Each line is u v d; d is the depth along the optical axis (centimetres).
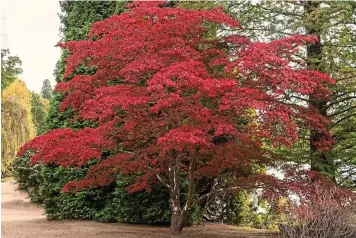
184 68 625
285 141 666
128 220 1113
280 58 659
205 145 692
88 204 1176
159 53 688
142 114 736
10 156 2370
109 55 704
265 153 834
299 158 923
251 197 1345
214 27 948
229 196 1308
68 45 749
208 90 619
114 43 700
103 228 1023
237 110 637
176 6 1179
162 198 1090
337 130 979
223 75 762
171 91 675
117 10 1223
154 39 710
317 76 700
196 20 734
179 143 629
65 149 691
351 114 969
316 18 899
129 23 734
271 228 1248
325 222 708
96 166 884
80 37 1249
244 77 717
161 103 615
